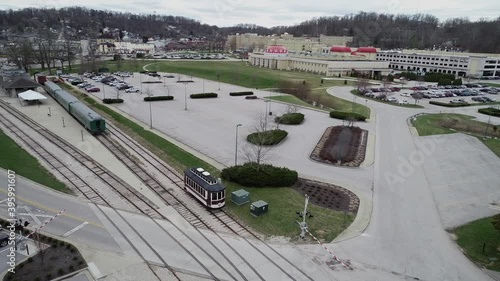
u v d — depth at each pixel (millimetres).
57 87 82688
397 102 93625
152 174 42281
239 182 39125
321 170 45219
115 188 38000
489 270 27266
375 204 37000
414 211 36062
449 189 41938
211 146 52250
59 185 37750
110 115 69000
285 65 164375
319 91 106438
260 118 65188
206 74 135125
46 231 29328
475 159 52625
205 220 32625
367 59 165125
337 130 62375
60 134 55969
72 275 24453
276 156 49188
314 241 30000
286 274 25828
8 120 62156
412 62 180375
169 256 27234
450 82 132000
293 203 35906
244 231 31172
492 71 162625
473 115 82312
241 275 25516
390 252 29016
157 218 32594
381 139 59688
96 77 116562
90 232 29672
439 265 27672
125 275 24797
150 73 132250
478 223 34312
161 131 58938
